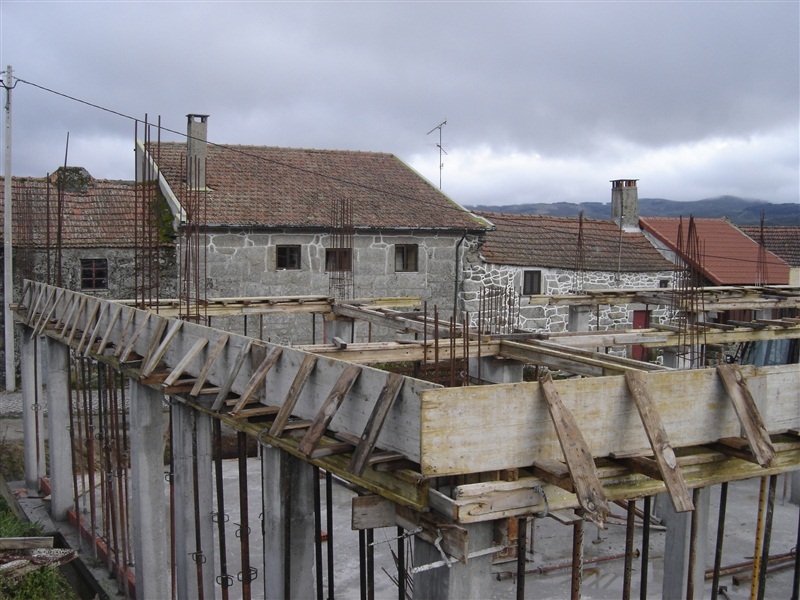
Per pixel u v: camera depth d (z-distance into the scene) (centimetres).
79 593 996
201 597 761
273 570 630
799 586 632
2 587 787
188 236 1062
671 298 1338
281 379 607
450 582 473
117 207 1759
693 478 552
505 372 888
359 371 523
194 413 771
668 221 2383
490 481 483
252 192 1805
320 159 2066
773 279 2184
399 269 1880
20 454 1409
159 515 867
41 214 1673
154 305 1093
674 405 530
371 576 588
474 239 1919
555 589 964
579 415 496
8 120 1666
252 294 1708
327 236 1766
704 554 666
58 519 1175
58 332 1100
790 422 580
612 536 1132
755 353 1648
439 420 455
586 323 1387
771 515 594
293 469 618
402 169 2156
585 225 2247
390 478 502
